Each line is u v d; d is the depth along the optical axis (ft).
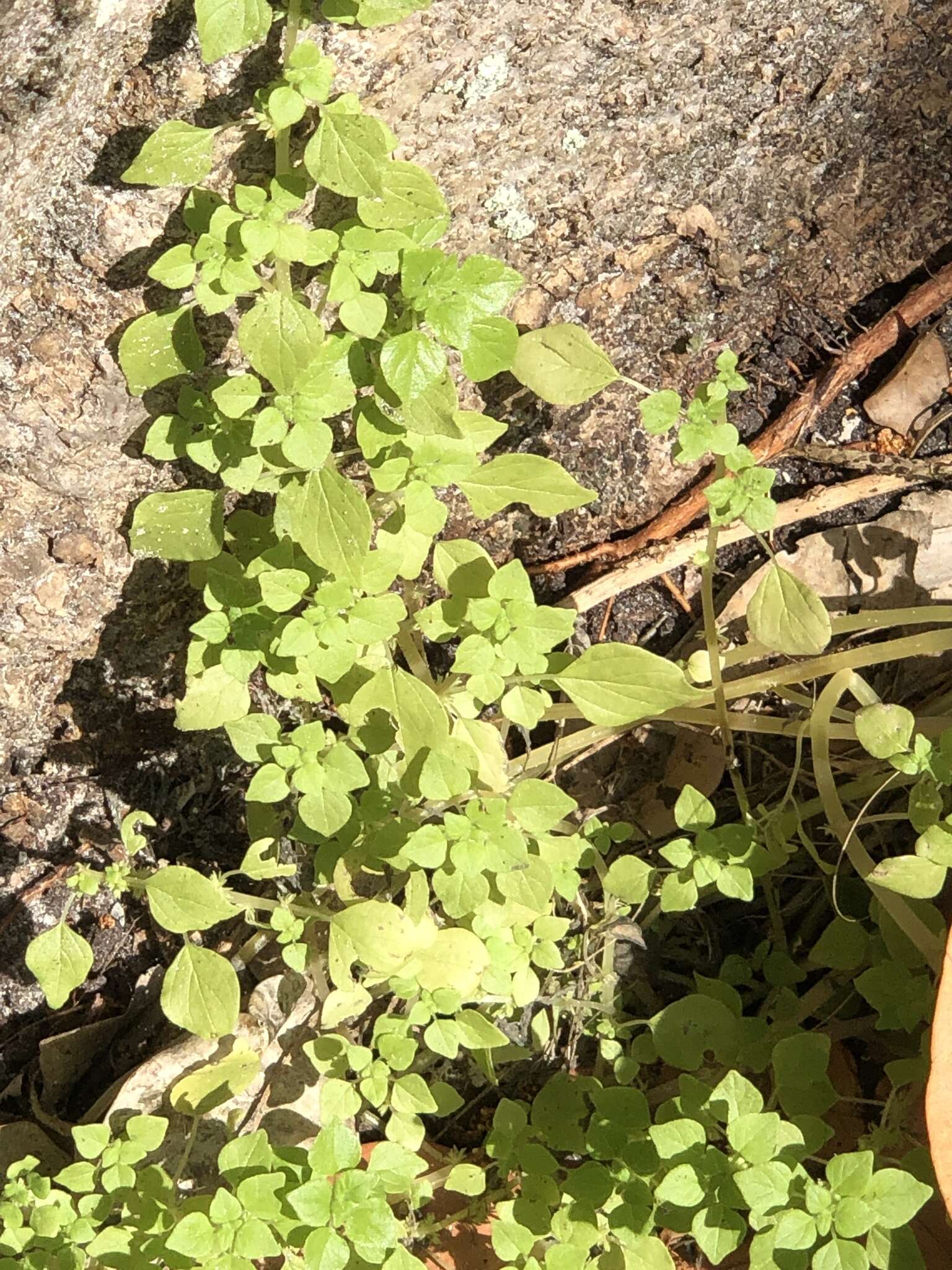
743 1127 0.75
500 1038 0.84
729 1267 0.90
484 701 0.81
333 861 0.86
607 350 1.00
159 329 0.79
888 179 0.99
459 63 0.81
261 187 0.81
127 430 0.87
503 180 0.88
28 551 0.91
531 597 0.80
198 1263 0.78
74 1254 0.80
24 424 0.85
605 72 0.85
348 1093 0.84
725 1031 0.90
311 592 0.82
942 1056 0.73
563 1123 0.88
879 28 0.90
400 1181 0.79
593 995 0.98
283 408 0.76
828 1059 0.88
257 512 0.96
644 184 0.91
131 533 0.88
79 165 0.77
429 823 0.90
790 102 0.92
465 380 0.95
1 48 0.74
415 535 0.84
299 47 0.71
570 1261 0.80
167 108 0.77
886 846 1.00
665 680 0.83
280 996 0.96
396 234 0.74
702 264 0.98
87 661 0.99
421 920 0.82
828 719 0.90
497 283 0.73
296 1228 0.77
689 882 0.86
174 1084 0.93
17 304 0.80
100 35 0.74
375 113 0.82
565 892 0.88
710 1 0.83
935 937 0.86
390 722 0.87
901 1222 0.72
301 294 0.80
